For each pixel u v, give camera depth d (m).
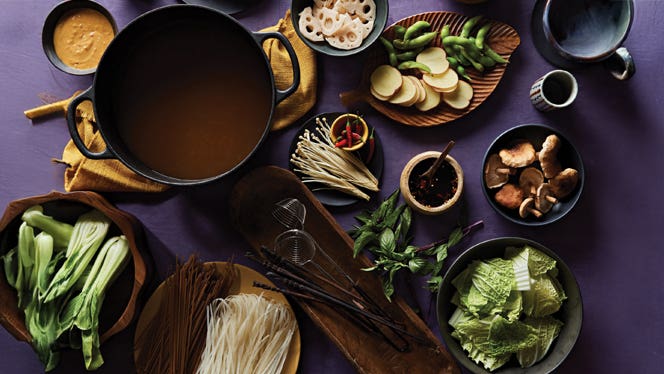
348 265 1.03
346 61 1.05
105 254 1.00
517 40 1.02
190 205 1.05
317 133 1.04
